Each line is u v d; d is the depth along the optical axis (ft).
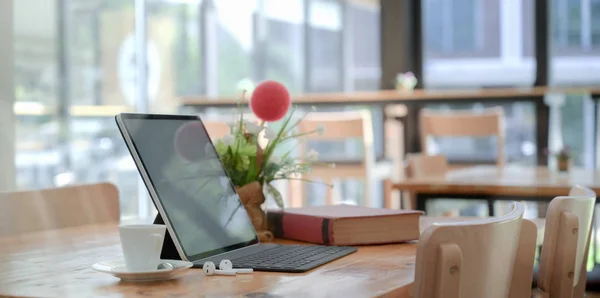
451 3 18.66
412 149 18.06
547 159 16.51
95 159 16.58
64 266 3.79
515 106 17.17
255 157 4.87
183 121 4.44
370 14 19.02
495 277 3.37
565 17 17.69
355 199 17.48
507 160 17.25
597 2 17.46
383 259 4.04
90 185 5.98
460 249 2.99
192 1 18.74
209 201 4.29
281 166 4.95
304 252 4.18
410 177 10.14
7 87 12.14
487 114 15.03
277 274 3.53
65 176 15.70
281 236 5.01
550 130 16.52
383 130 18.13
